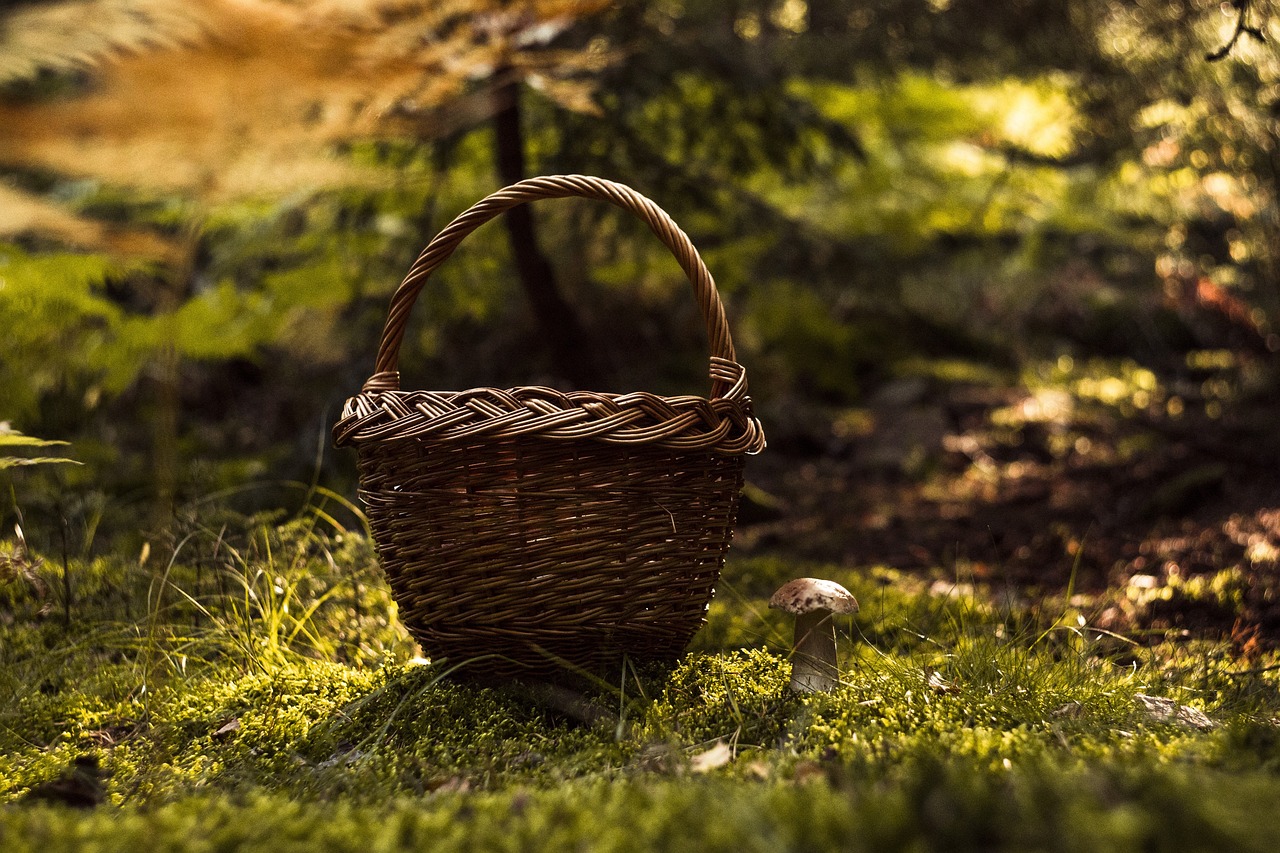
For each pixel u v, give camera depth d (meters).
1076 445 6.78
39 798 1.54
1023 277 11.34
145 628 2.61
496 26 2.41
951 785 1.07
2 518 3.41
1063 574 3.94
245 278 6.76
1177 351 10.49
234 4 1.10
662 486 1.95
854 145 5.68
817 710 1.82
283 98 1.15
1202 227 8.74
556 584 1.93
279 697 2.14
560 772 1.58
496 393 1.94
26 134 1.10
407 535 1.99
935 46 5.45
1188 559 3.80
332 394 4.93
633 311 7.81
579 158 5.24
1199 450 5.47
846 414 7.90
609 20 4.86
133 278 4.86
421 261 2.19
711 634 2.85
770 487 6.22
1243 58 4.46
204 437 6.91
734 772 1.49
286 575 2.80
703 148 5.87
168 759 1.84
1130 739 1.63
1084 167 9.85
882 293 6.61
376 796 1.55
